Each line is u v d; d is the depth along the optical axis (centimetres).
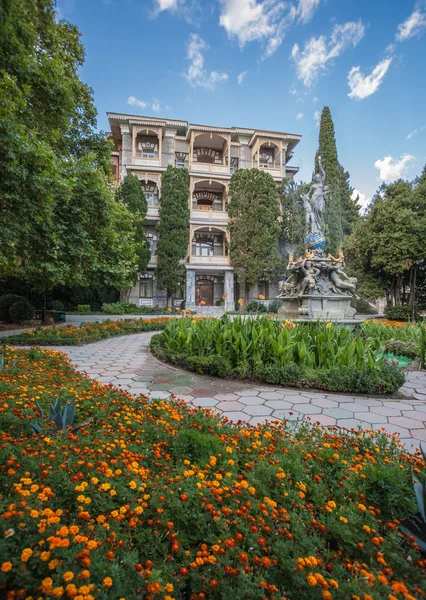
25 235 767
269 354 554
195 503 167
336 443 259
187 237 2584
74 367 597
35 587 114
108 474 183
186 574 133
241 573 126
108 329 1133
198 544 158
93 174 950
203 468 212
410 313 1638
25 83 516
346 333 610
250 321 630
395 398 465
